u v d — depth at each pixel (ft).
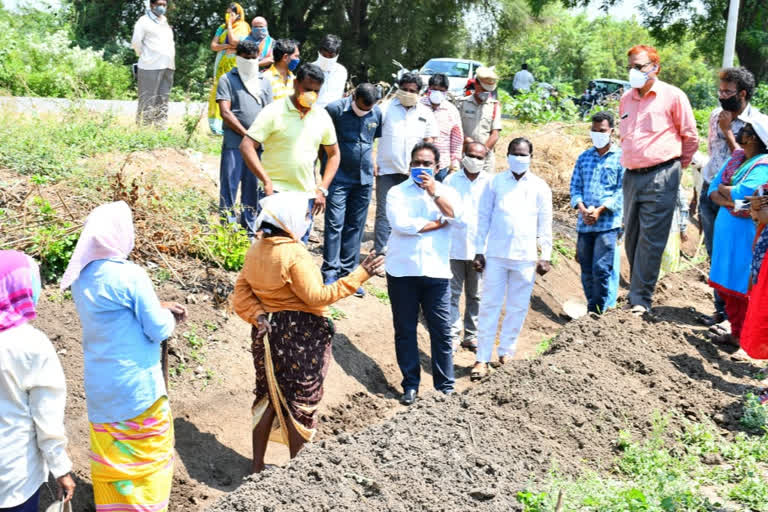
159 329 14.55
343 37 103.35
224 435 20.18
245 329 23.34
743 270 23.71
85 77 64.54
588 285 28.35
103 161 29.66
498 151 46.55
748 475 16.83
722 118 24.75
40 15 93.35
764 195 20.44
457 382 25.32
